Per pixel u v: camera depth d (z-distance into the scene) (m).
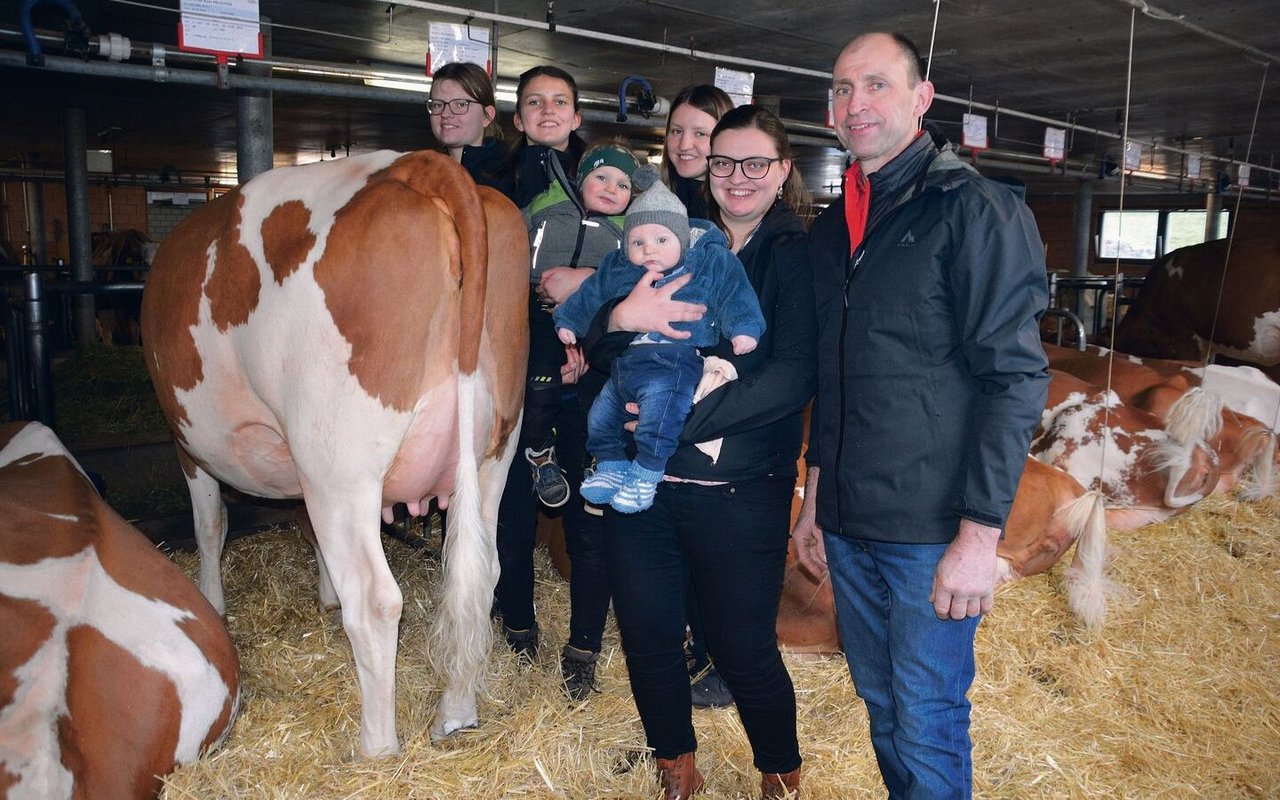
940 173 1.74
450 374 2.17
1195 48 7.22
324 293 2.09
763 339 1.99
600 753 2.39
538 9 6.20
